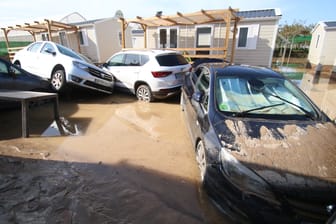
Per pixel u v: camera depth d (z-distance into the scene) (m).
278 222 1.77
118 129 4.40
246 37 11.67
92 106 5.93
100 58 15.95
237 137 2.24
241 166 1.95
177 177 2.83
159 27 13.25
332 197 1.74
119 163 3.11
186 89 4.61
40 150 3.37
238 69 3.51
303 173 1.83
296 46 25.05
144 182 2.71
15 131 4.03
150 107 5.95
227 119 2.55
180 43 13.05
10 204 2.20
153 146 3.69
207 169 2.33
